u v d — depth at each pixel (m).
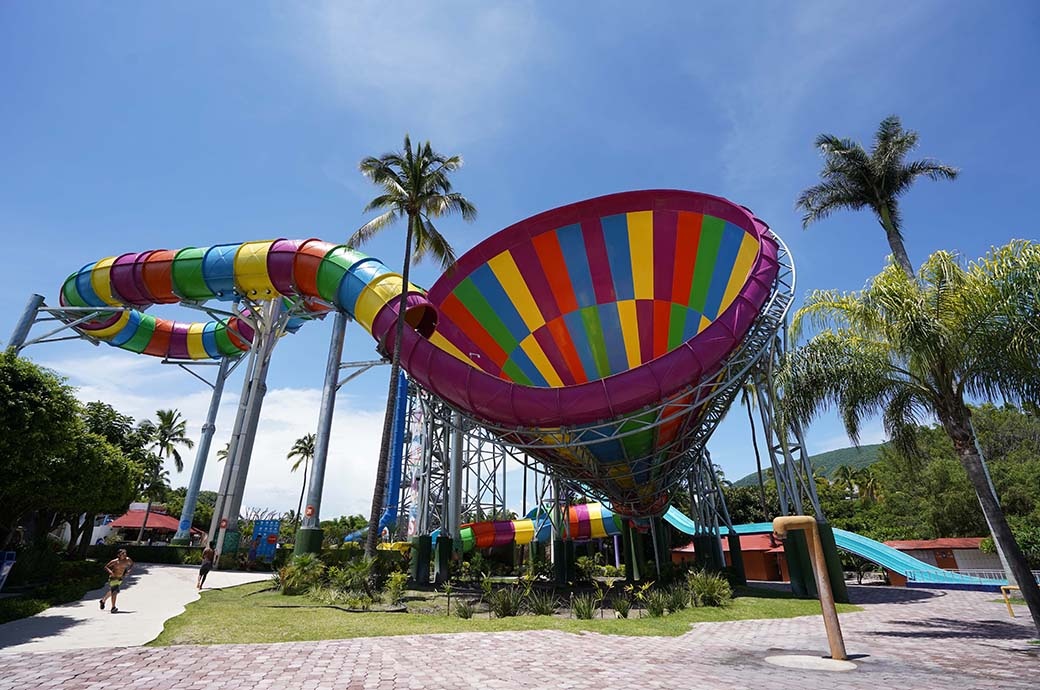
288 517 76.25
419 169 26.50
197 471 47.06
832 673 9.38
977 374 14.80
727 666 10.09
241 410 39.19
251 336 50.34
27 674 8.47
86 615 15.13
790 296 20.94
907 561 33.81
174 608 17.00
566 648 11.96
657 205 24.64
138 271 34.84
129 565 16.81
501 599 18.17
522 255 26.11
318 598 19.48
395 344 23.64
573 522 49.81
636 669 9.75
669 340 23.95
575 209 25.38
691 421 25.22
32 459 16.83
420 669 9.48
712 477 34.31
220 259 33.00
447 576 28.92
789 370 17.11
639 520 39.34
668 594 21.30
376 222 27.19
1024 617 16.97
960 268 14.69
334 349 32.88
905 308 14.36
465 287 26.69
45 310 37.69
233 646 11.07
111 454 32.22
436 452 38.19
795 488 23.20
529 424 20.81
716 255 23.61
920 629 15.02
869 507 72.00
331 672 9.07
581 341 25.03
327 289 28.89
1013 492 48.69
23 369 16.47
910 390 16.08
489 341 26.09
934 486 54.84
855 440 17.36
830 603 11.13
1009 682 8.43
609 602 22.72
